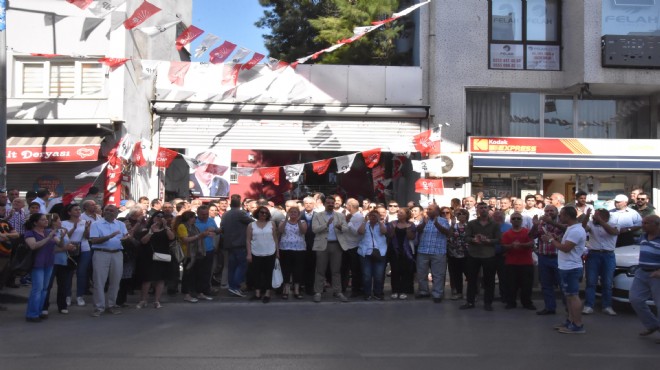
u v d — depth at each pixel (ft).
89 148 47.11
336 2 59.93
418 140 50.26
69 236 33.50
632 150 53.21
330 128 55.42
